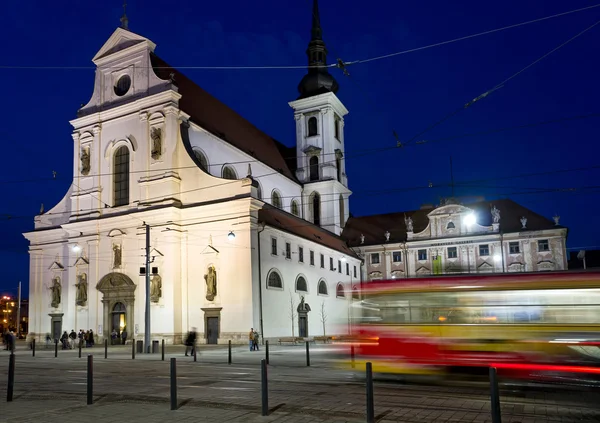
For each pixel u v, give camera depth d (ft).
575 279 47.03
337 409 37.47
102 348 133.28
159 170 149.79
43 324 166.30
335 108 230.48
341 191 224.53
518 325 48.44
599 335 45.42
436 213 216.13
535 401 40.91
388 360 53.11
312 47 230.89
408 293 53.47
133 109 157.07
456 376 50.21
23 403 41.34
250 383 52.75
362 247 224.94
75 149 166.40
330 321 183.52
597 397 43.27
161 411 37.04
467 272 55.11
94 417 35.06
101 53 166.91
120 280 149.07
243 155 180.24
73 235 160.66
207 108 177.37
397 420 33.81
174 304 140.77
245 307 135.44
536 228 200.13
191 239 144.97
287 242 159.94
